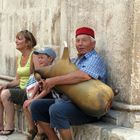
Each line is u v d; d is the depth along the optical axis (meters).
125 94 4.63
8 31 7.24
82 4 5.23
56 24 5.88
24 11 6.75
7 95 5.99
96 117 4.80
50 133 4.94
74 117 4.66
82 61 4.82
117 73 4.72
